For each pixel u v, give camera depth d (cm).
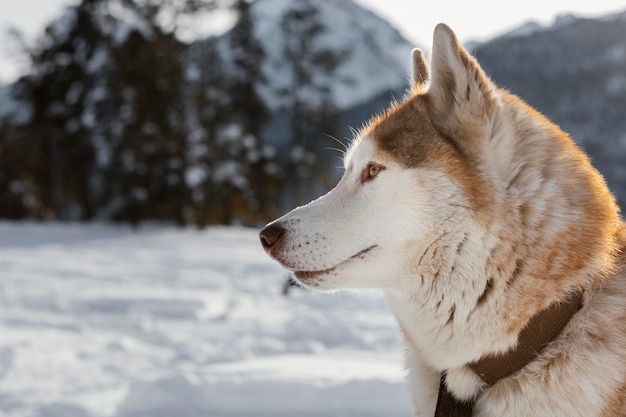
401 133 244
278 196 2850
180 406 439
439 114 243
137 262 1518
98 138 2530
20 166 2755
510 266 221
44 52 2611
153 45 2573
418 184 235
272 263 1584
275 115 2892
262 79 2858
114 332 791
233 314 925
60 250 1738
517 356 220
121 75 2544
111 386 532
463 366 231
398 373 478
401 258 238
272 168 2744
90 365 612
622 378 213
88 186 2658
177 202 2489
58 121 2609
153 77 2542
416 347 245
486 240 224
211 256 1695
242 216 2638
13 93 2641
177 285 1176
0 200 2786
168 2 2664
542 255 220
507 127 232
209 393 445
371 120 293
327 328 774
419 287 237
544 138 235
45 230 2245
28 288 1056
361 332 771
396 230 238
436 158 235
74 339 729
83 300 946
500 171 230
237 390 445
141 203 2420
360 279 245
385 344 721
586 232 222
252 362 548
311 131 2886
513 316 220
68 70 2600
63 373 575
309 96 2866
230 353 663
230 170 2559
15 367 584
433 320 235
